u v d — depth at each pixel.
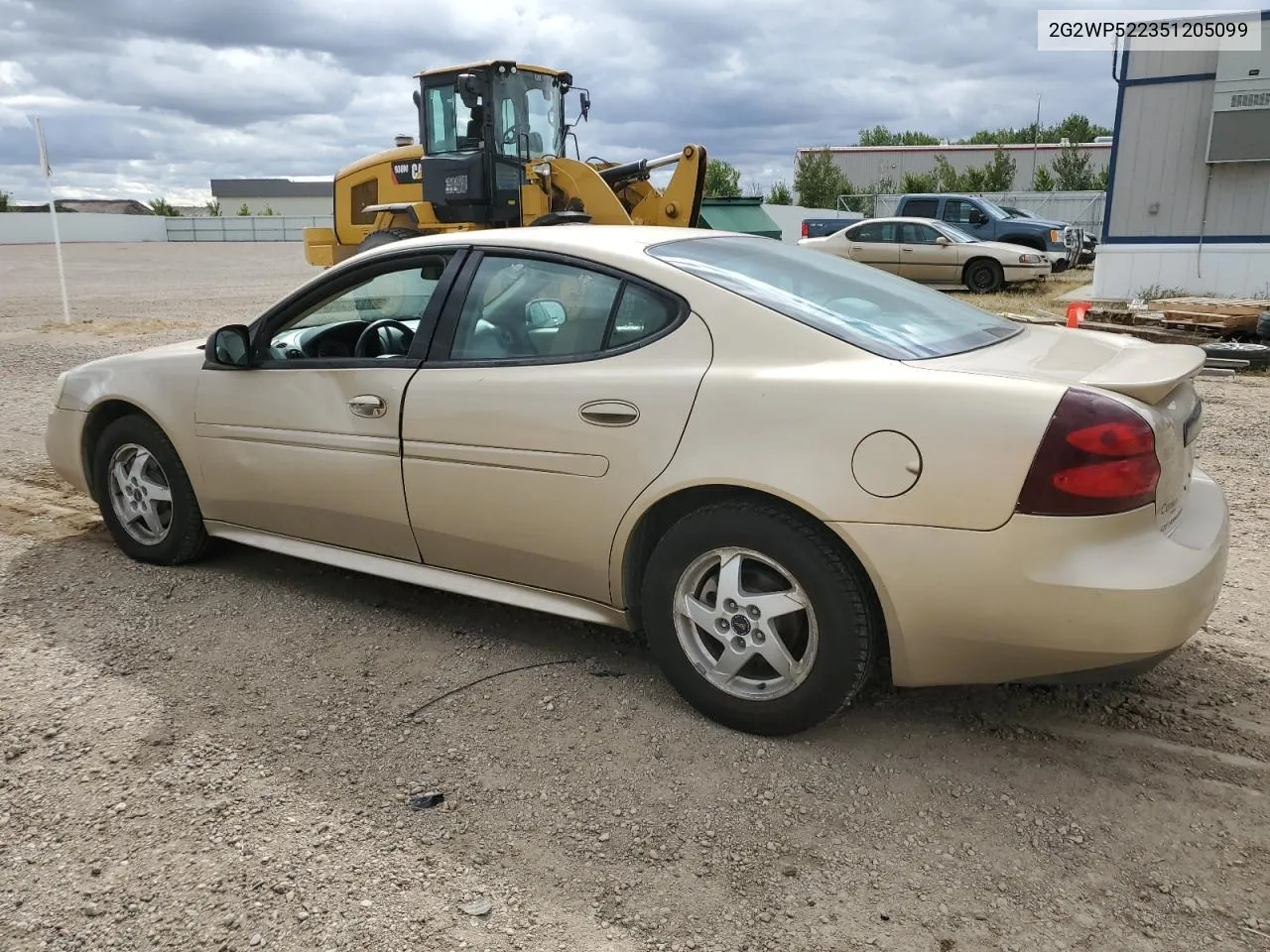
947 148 49.22
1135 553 2.54
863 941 2.21
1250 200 13.73
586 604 3.34
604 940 2.22
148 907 2.32
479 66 11.45
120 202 77.94
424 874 2.44
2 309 17.94
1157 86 14.00
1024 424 2.54
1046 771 2.86
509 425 3.27
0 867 2.46
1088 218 33.31
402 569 3.76
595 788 2.79
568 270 3.33
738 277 3.20
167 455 4.27
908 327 3.12
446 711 3.21
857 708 3.22
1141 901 2.33
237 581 4.32
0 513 5.30
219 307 18.23
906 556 2.65
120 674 3.45
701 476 2.90
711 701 3.07
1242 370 9.98
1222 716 3.15
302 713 3.20
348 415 3.67
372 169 13.66
